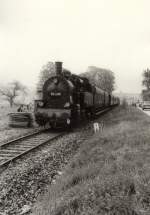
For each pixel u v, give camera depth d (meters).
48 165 10.30
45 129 19.45
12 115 21.73
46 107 20.12
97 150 11.13
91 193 6.04
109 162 8.70
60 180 8.08
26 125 21.56
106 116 32.69
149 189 5.86
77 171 8.34
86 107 23.78
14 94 72.81
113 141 12.52
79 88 23.06
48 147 13.51
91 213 5.24
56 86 19.94
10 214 6.27
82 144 13.82
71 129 20.06
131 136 12.93
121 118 26.28
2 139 15.59
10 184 7.96
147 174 6.74
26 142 14.60
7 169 9.41
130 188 6.27
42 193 7.57
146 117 26.27
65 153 12.34
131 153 9.42
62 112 19.22
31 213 6.22
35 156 11.52
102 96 33.69
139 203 5.38
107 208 5.36
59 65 21.41
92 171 8.03
